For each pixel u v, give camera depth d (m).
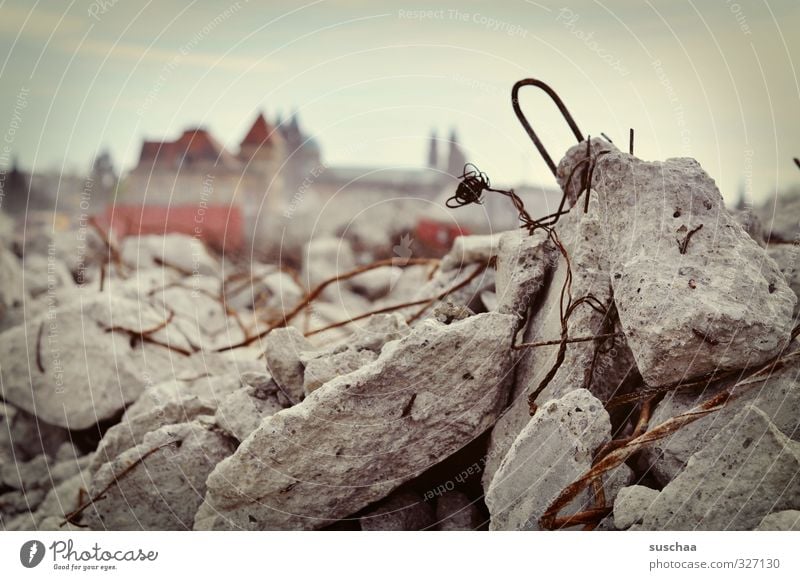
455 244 5.58
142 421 4.66
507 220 9.15
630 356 3.96
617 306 3.78
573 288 3.99
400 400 3.74
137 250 8.99
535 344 3.87
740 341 3.49
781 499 3.39
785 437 3.44
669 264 3.70
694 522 3.46
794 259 5.09
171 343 6.21
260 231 10.11
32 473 5.47
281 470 3.74
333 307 8.75
